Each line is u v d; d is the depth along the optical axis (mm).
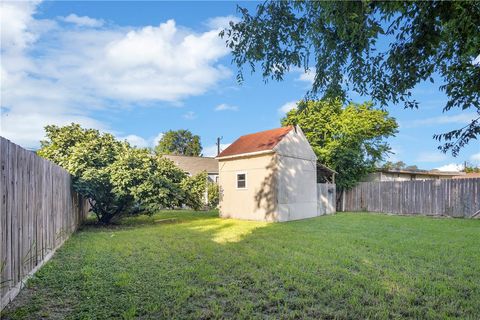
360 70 3447
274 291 3957
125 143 12453
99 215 12094
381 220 12430
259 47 3691
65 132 12367
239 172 14195
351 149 17438
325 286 4090
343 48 3385
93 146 11055
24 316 3201
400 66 3096
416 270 4852
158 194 11141
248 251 6207
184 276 4535
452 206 13883
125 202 11406
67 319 3141
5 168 3596
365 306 3482
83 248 6555
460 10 2430
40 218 5129
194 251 6215
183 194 12031
